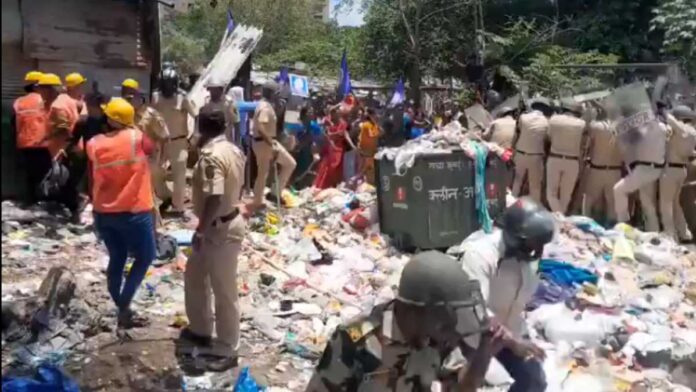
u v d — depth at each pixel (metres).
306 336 6.23
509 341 2.80
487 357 2.76
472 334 2.68
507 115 11.64
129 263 7.38
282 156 10.14
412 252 8.92
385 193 9.05
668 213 10.48
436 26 23.78
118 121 5.88
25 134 8.48
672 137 10.30
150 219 5.99
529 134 10.72
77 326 5.86
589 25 25.33
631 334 6.34
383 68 24.34
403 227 8.92
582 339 6.13
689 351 6.06
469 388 2.75
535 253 3.85
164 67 10.84
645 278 8.18
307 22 43.12
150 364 5.40
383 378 2.68
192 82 13.38
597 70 19.94
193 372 5.38
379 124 15.41
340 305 6.97
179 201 9.93
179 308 6.55
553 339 6.16
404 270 2.63
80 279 6.95
